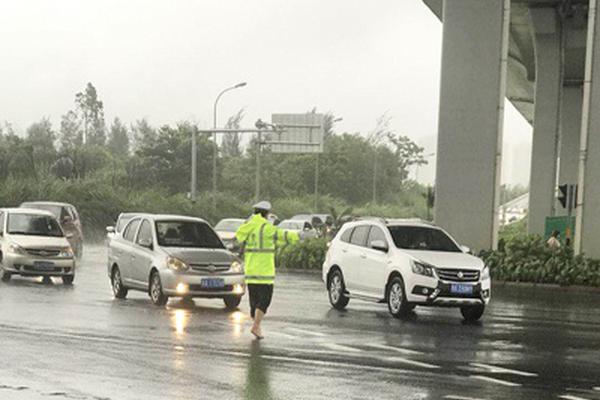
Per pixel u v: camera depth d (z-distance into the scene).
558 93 48.94
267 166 93.56
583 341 14.86
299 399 9.25
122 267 20.31
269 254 13.98
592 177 28.00
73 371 10.58
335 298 19.61
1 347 12.35
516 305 21.56
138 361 11.39
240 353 12.26
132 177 68.06
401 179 112.62
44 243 24.03
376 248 18.36
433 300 17.25
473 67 30.12
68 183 52.97
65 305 18.42
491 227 30.03
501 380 10.77
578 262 27.02
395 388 9.98
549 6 46.09
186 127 82.94
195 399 9.14
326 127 112.38
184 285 18.25
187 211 56.69
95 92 123.50
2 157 53.53
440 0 38.44
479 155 30.08
